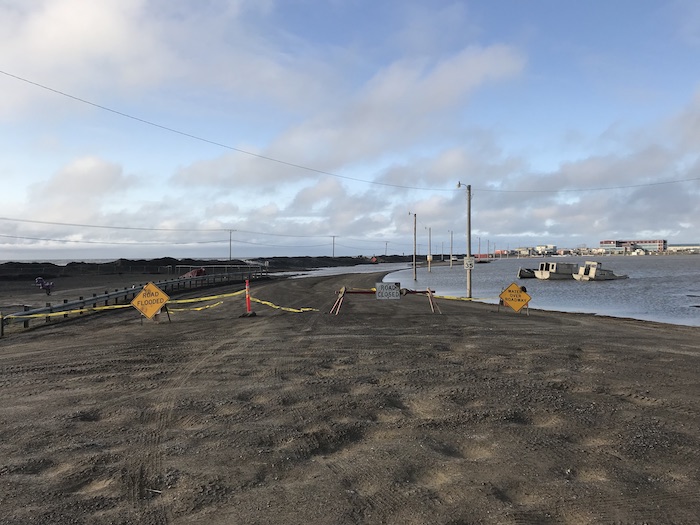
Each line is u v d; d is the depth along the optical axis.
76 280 55.09
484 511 3.44
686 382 7.41
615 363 8.89
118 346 10.95
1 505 3.62
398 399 6.50
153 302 15.44
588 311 25.41
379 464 4.32
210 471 4.20
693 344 11.28
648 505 3.52
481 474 4.07
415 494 3.72
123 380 7.70
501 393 6.73
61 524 3.33
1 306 22.95
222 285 44.28
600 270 59.47
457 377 7.71
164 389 7.10
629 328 14.50
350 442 4.94
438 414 5.81
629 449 4.64
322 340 11.61
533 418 5.68
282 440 4.98
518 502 3.58
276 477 4.08
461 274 79.06
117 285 45.38
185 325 14.70
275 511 3.48
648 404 6.24
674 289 44.44
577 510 3.45
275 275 80.69
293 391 6.92
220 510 3.51
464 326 14.28
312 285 43.66
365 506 3.54
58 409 6.15
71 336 12.84
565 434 5.09
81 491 3.86
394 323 14.99
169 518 3.41
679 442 4.84
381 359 9.27
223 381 7.57
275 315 17.41
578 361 9.09
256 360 9.23
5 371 8.45
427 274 79.56
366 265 178.62
